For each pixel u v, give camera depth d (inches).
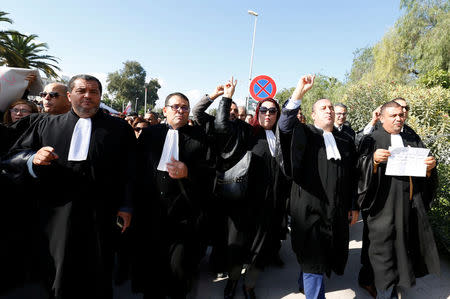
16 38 955.3
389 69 542.9
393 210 95.7
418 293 109.7
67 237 71.4
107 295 77.4
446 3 500.4
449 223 132.6
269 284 114.1
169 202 89.4
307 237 93.7
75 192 73.7
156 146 92.5
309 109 755.4
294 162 94.0
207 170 98.7
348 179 101.2
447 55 480.4
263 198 103.4
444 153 181.8
